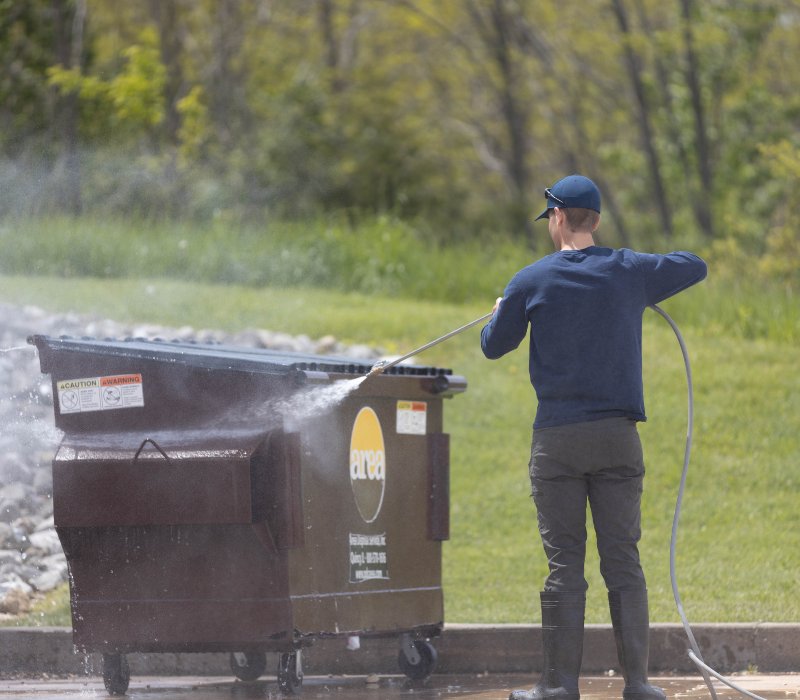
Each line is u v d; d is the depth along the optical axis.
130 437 21.38
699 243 113.00
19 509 33.66
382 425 22.30
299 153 105.56
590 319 18.80
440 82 143.50
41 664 24.53
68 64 106.31
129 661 24.62
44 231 64.25
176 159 99.94
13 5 103.19
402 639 23.31
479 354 50.41
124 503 20.92
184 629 20.80
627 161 130.38
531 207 125.75
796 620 25.83
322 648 24.70
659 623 24.39
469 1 130.25
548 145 151.88
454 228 110.50
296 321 53.12
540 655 24.53
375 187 107.69
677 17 116.75
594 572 31.73
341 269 65.00
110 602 21.23
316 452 20.95
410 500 22.78
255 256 64.56
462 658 24.61
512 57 130.00
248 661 23.33
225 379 20.92
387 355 49.59
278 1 131.38
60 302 51.84
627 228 138.25
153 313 52.28
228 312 53.56
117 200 92.56
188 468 20.58
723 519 36.12
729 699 20.08
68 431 21.88
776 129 117.19
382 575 22.06
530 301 19.12
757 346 51.19
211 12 125.38
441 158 132.75
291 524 20.28
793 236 73.50
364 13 136.75
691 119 122.75
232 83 124.38
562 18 129.75
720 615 26.58
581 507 19.02
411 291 64.06
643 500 37.78
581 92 138.12
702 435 42.25
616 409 18.72
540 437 18.98
